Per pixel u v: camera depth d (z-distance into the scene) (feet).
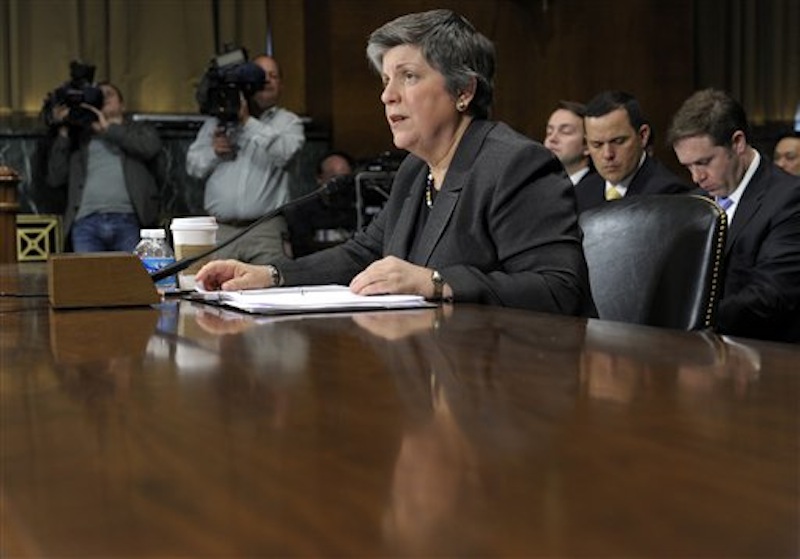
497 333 4.43
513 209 6.87
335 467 2.09
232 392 3.01
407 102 7.32
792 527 1.66
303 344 4.12
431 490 1.90
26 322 5.23
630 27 27.86
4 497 1.92
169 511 1.80
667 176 12.96
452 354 3.76
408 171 8.08
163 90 24.52
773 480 1.96
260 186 18.79
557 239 6.77
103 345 4.18
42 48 23.57
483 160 7.08
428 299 6.28
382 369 3.41
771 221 9.61
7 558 1.60
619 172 12.87
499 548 1.57
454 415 2.62
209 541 1.63
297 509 1.79
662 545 1.58
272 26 25.79
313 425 2.52
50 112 20.08
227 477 2.03
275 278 7.43
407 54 7.29
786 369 3.36
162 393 3.01
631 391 2.96
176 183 22.31
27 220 20.43
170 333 4.60
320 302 5.70
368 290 6.17
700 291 6.82
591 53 27.68
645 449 2.23
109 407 2.81
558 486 1.92
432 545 1.58
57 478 2.05
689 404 2.75
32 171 21.06
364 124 25.21
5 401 2.93
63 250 20.61
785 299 9.37
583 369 3.38
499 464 2.10
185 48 24.61
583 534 1.63
